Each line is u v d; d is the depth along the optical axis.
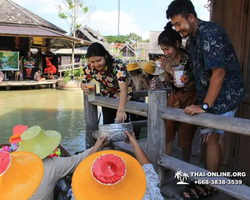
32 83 13.05
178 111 2.18
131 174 1.37
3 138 5.32
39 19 16.56
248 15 2.59
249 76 2.61
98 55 2.55
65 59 18.25
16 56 13.47
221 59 1.79
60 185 2.16
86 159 1.48
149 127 2.41
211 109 2.03
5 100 9.96
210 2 3.02
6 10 14.27
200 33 1.92
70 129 5.97
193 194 2.24
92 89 3.27
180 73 2.23
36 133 1.82
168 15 2.00
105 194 1.25
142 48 28.66
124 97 2.50
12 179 1.39
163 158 2.37
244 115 2.67
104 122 3.57
